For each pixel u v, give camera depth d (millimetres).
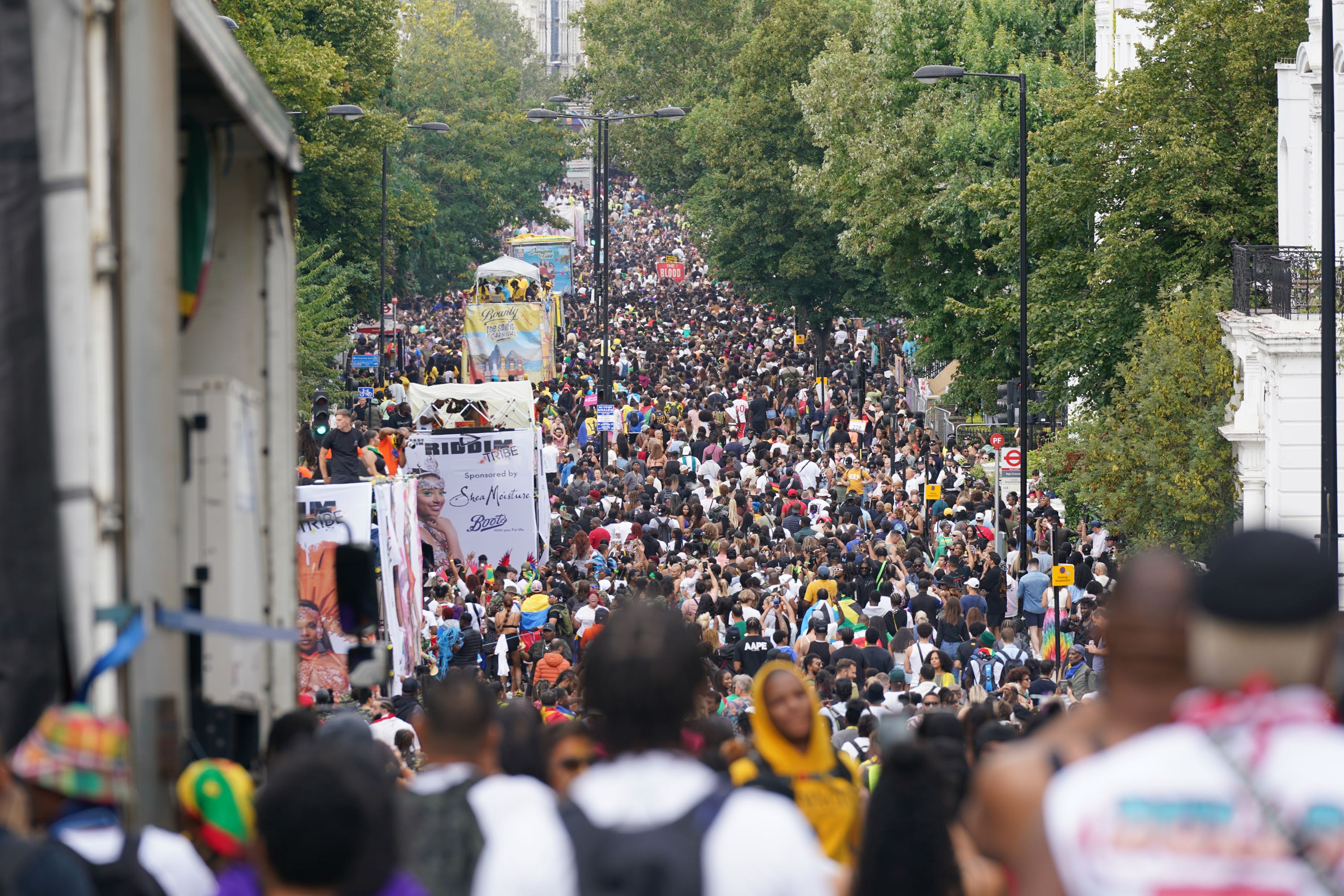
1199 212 82250
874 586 66750
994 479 105938
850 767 18688
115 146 13133
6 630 12656
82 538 12797
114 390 12953
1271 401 68625
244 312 18203
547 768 18422
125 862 12203
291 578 18734
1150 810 8266
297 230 147625
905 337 172000
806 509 95688
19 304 12828
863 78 128500
